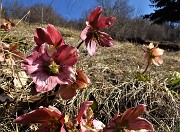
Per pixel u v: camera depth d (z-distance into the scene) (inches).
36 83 5.1
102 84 10.0
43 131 4.9
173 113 9.4
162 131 8.6
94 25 6.1
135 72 12.2
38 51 5.4
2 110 7.0
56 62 5.3
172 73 13.7
